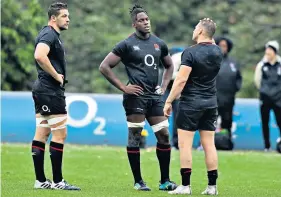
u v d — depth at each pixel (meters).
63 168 38.53
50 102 30.84
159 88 31.91
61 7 30.83
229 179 35.94
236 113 49.84
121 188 32.12
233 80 46.97
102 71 31.56
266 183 34.72
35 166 31.59
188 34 87.50
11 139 50.16
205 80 29.77
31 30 67.88
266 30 84.50
